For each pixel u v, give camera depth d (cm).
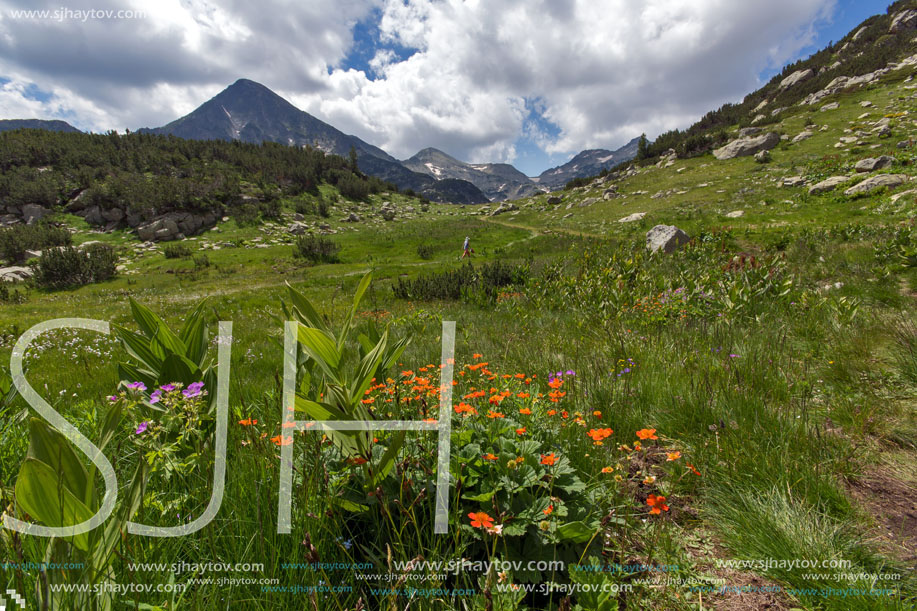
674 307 664
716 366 372
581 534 151
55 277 3975
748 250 1388
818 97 6150
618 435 266
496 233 5084
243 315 1335
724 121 7369
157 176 9381
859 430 257
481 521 131
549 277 1254
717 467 223
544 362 421
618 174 7169
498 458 183
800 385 330
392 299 1523
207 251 6084
